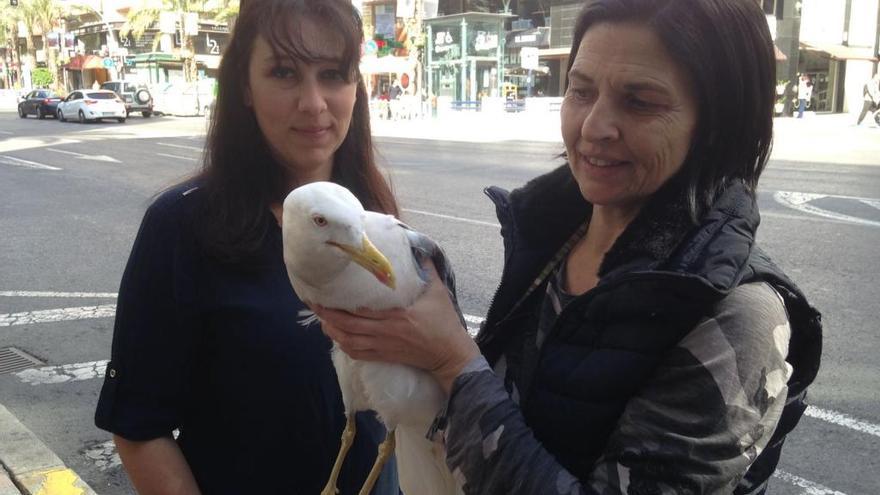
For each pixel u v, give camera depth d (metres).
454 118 28.95
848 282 5.99
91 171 13.95
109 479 3.55
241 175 1.89
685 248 1.27
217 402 1.88
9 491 3.31
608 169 1.36
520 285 1.67
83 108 29.72
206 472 1.91
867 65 30.39
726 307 1.20
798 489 3.25
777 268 1.30
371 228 1.66
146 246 1.80
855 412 3.86
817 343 1.34
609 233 1.51
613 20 1.31
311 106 1.91
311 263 1.60
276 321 1.82
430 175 12.66
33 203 10.55
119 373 1.79
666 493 1.15
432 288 1.62
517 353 1.60
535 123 26.06
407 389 1.59
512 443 1.28
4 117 35.00
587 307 1.32
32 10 48.22
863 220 8.27
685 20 1.25
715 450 1.15
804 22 29.95
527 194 1.73
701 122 1.31
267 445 1.88
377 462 1.89
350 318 1.57
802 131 20.86
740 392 1.16
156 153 17.09
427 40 30.72
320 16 1.88
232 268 1.84
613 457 1.23
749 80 1.30
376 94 34.53
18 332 5.40
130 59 41.53
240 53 1.93
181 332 1.81
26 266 7.18
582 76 1.36
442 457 1.68
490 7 35.19
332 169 2.30
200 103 36.25
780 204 9.26
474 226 8.41
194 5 38.03
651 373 1.25
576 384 1.31
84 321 5.64
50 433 3.96
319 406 1.90
